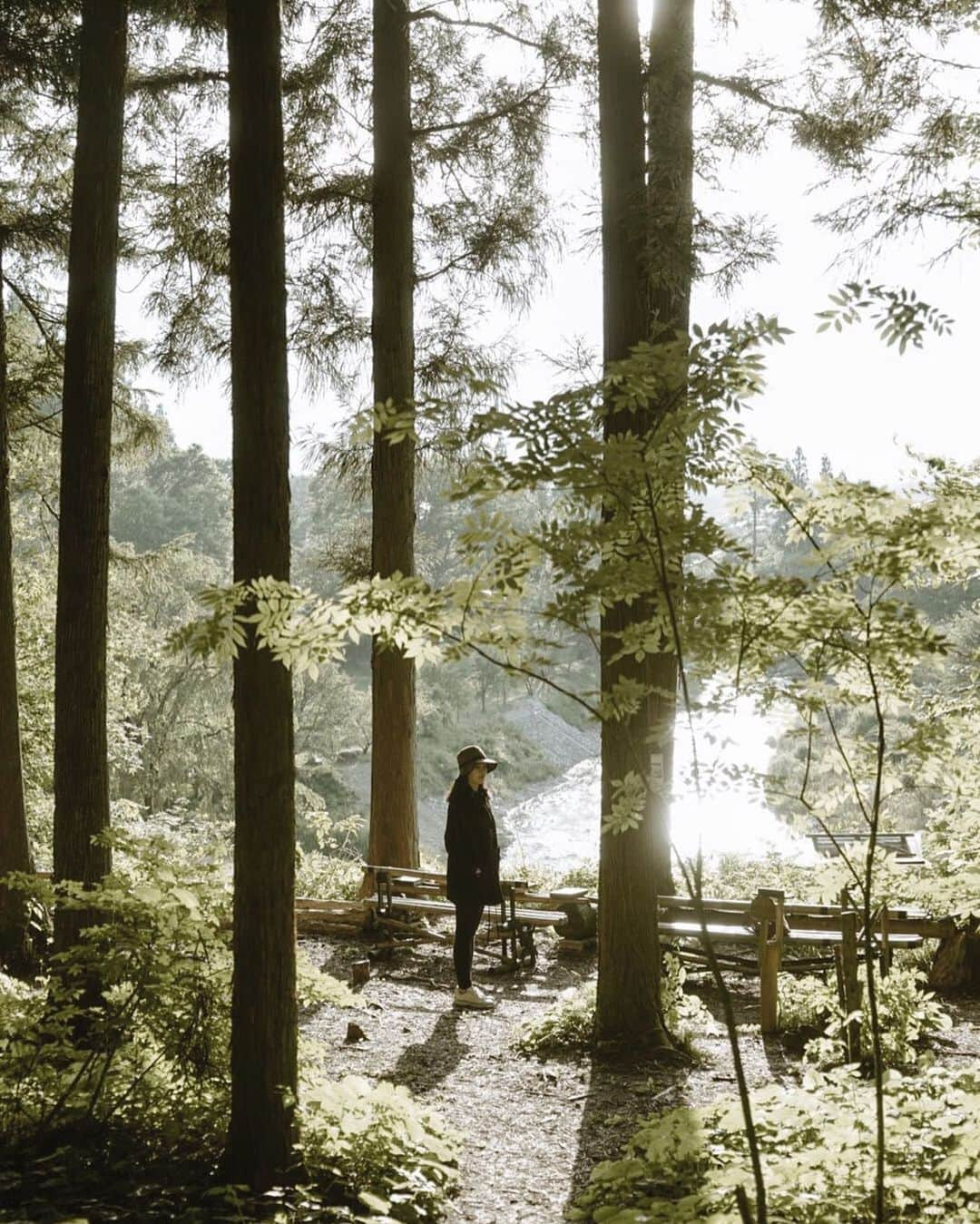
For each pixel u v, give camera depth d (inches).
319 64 445.4
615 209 274.8
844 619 124.2
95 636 276.2
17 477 601.3
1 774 374.3
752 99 371.6
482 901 298.5
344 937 390.3
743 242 350.3
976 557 128.0
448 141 461.4
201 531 2020.2
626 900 249.1
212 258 442.3
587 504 128.1
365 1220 142.4
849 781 139.8
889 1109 146.5
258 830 165.6
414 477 450.0
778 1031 259.4
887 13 344.5
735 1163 140.1
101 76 296.5
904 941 291.0
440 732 1715.1
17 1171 159.6
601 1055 242.8
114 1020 176.7
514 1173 177.6
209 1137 172.2
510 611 129.2
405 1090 181.0
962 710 207.8
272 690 167.2
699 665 133.2
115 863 321.4
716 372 119.5
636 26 283.0
